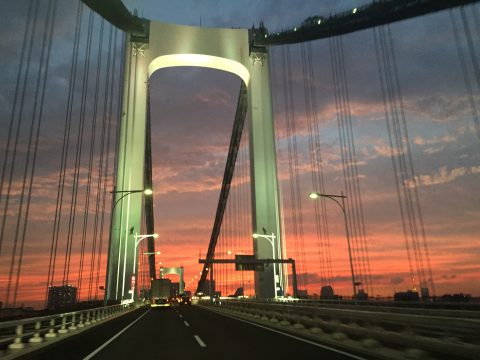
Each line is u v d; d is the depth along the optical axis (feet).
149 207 349.00
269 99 317.63
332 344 41.88
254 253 275.80
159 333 58.03
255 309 93.04
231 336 51.39
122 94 282.15
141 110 287.48
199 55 319.06
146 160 318.45
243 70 328.29
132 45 298.76
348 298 146.20
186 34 320.09
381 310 78.02
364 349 36.06
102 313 95.76
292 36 274.16
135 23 286.87
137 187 265.75
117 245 242.78
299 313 64.03
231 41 328.70
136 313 131.44
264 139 304.91
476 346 24.80
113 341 48.93
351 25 210.18
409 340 31.22
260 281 253.44
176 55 312.91
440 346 27.61
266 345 41.45
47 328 53.36
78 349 41.98
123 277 225.35
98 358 35.53
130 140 276.21
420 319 30.73
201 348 40.37
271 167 297.74
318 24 246.06
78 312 69.97
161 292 180.04
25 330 66.23
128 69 293.43
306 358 32.71
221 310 140.36
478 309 77.10
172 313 125.08
